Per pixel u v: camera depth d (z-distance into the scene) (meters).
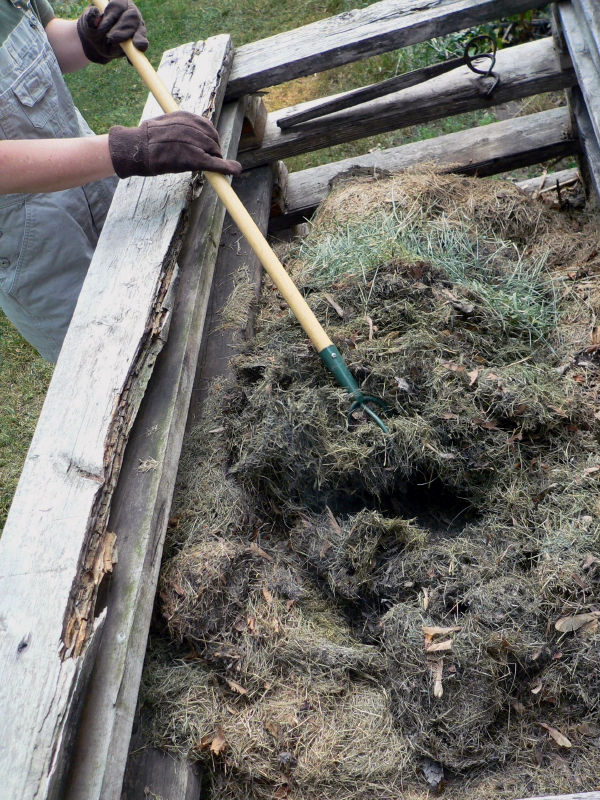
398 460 1.92
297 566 1.93
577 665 1.58
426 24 2.67
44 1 2.42
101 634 1.40
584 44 2.54
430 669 1.58
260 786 1.59
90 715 1.30
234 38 5.52
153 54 5.56
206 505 1.90
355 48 2.73
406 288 2.19
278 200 3.41
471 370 2.05
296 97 5.11
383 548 1.89
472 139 3.26
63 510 1.45
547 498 1.88
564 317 2.39
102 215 2.51
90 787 1.22
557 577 1.67
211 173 2.13
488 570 1.74
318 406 1.96
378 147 4.64
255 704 1.66
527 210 2.80
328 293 2.30
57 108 2.29
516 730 1.59
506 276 2.49
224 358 2.31
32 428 3.54
